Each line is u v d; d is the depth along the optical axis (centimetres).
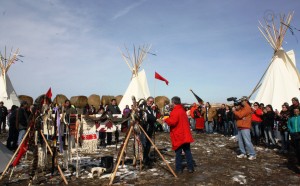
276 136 1182
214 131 1769
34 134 571
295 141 686
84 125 645
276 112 1058
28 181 578
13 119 995
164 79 878
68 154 669
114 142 1198
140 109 708
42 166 618
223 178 606
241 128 827
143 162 725
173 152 955
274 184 561
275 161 784
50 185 550
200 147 1065
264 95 1589
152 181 581
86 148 641
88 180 585
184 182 575
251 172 659
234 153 924
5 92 2031
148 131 718
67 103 872
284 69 1587
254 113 1117
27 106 941
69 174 632
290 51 1789
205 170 681
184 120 653
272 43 1645
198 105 1652
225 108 1573
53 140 603
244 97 828
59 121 624
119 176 618
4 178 604
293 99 707
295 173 648
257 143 1106
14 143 1007
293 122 688
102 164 670
